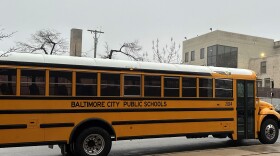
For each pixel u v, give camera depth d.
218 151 11.74
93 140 9.90
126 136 10.38
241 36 48.28
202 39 49.69
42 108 9.27
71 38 33.62
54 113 9.41
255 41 49.03
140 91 10.66
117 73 10.32
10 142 8.88
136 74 10.62
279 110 22.50
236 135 12.47
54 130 9.39
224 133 12.19
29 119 9.11
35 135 9.16
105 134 10.01
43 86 9.33
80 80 9.80
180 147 12.88
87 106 9.84
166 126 11.02
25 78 9.12
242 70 12.94
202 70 11.85
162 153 11.52
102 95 10.08
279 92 34.00
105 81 10.15
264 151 11.59
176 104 11.23
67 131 9.56
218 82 12.16
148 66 10.86
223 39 47.25
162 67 11.09
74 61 9.79
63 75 9.60
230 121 12.34
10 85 8.95
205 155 10.95
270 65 44.22
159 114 10.91
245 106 12.77
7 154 11.58
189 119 11.45
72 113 9.64
